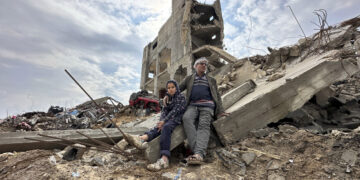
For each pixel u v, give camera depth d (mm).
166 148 2320
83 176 1871
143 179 1910
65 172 1909
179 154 2756
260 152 2320
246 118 2811
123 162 2340
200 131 2457
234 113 2750
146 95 10672
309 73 3301
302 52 5621
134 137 2404
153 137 2566
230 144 2615
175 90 2646
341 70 3529
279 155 2230
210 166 2182
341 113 3736
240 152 2381
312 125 3070
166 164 2213
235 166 2154
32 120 7117
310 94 3215
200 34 17828
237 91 3781
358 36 4715
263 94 2986
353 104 3957
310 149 2213
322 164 1974
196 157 2148
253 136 2691
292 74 3816
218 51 12617
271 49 7176
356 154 1943
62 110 10266
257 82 5398
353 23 5031
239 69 7758
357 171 1788
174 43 17688
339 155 2014
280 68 5906
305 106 3893
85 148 2344
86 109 9766
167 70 18078
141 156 2520
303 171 1936
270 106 2979
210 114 2590
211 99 2756
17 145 2510
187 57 15266
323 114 3715
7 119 6871
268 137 2615
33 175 1819
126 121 7750
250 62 7449
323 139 2297
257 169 2102
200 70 2848
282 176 1914
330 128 3148
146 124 4855
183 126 2633
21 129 6250
